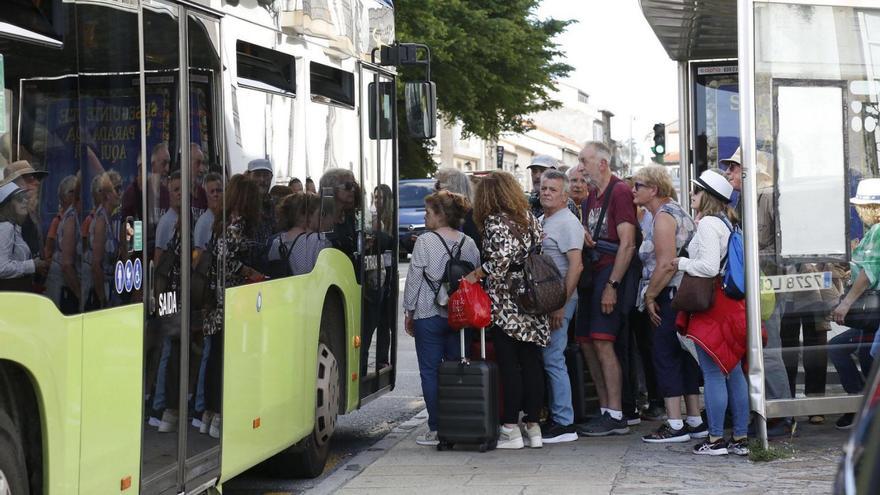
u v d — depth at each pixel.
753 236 8.58
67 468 4.99
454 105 43.09
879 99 8.97
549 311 9.29
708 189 8.77
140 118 5.69
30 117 4.71
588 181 10.29
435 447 9.79
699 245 8.65
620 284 9.95
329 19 8.77
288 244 7.88
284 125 7.79
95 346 5.20
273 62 7.61
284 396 7.84
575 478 8.29
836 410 8.91
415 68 39.94
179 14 6.21
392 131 10.51
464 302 9.16
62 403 4.93
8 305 4.54
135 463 5.64
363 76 9.66
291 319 7.94
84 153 5.12
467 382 9.38
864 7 8.91
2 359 4.57
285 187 7.80
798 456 8.81
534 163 11.41
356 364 9.50
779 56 8.78
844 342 8.92
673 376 9.61
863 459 2.59
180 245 6.14
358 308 9.52
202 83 6.48
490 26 43.16
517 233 9.20
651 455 9.08
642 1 10.52
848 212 8.91
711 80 13.46
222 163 6.73
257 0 7.35
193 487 6.34
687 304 8.65
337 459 9.88
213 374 6.59
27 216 4.68
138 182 5.64
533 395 9.54
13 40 4.62
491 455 9.32
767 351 8.83
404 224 37.25
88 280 5.15
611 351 9.96
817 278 8.88
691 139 13.57
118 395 5.44
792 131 8.83
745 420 8.98
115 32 5.45
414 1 39.06
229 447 6.86
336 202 8.93
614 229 9.86
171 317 6.02
